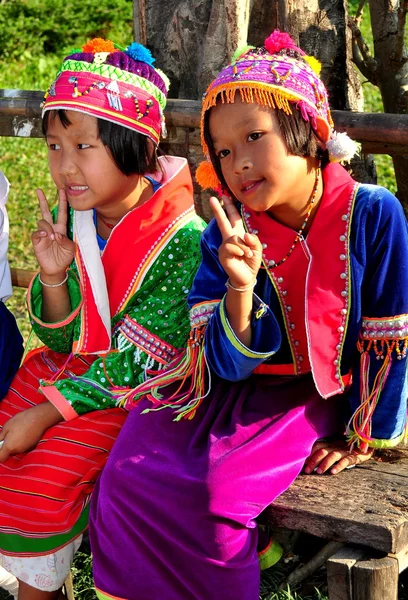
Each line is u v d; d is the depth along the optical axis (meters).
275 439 2.09
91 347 2.48
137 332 2.38
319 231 2.12
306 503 2.03
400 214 2.12
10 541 2.27
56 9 9.84
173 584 2.02
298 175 2.06
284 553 2.72
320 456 2.21
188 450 2.06
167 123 2.82
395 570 1.89
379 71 3.26
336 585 1.91
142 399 2.29
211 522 1.95
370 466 2.21
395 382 2.14
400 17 3.08
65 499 2.22
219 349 2.08
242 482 1.98
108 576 2.08
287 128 2.01
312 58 2.15
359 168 3.03
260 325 2.07
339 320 2.13
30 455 2.28
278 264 2.17
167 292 2.40
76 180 2.34
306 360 2.24
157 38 3.05
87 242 2.46
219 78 2.05
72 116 2.29
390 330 2.12
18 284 3.48
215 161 2.17
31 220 5.82
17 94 3.17
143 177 2.48
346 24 3.01
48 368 2.58
